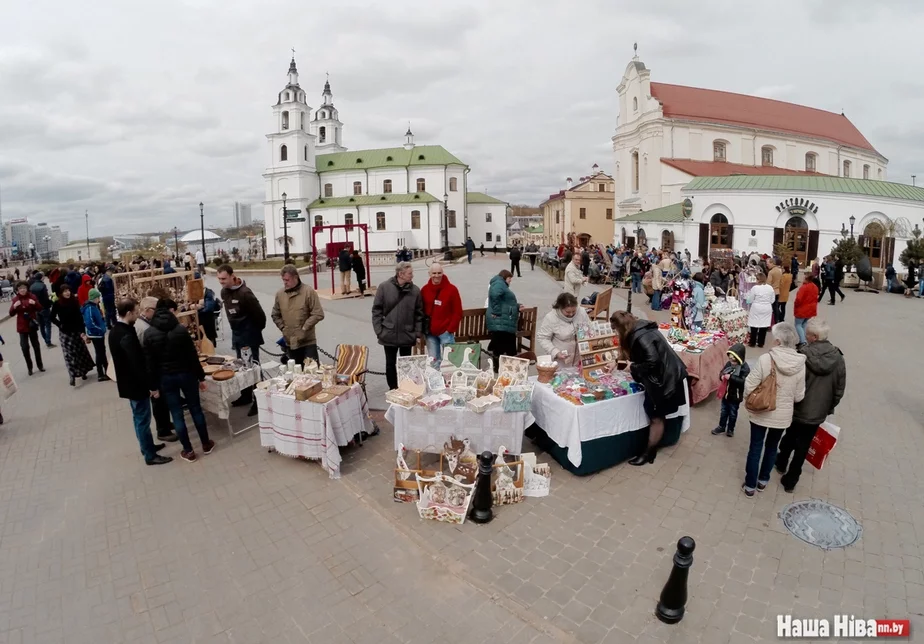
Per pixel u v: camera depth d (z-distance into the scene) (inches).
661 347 227.5
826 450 210.7
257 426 291.7
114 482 233.8
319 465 244.5
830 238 1110.4
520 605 155.6
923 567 170.1
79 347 386.6
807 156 1941.4
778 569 169.6
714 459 245.3
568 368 266.5
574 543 183.8
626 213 1857.8
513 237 4392.2
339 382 257.4
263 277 1149.1
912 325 580.7
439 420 221.0
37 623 153.1
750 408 202.8
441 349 303.7
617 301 737.0
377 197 2445.9
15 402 350.0
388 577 169.6
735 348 261.3
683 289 469.4
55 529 199.2
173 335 239.9
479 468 195.9
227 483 230.4
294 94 2353.6
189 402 252.7
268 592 163.9
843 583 163.2
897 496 212.8
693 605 154.9
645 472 232.8
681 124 1688.0
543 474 224.4
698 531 189.6
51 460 258.4
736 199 1174.3
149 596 163.2
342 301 704.4
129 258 1317.7
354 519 201.8
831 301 743.1
